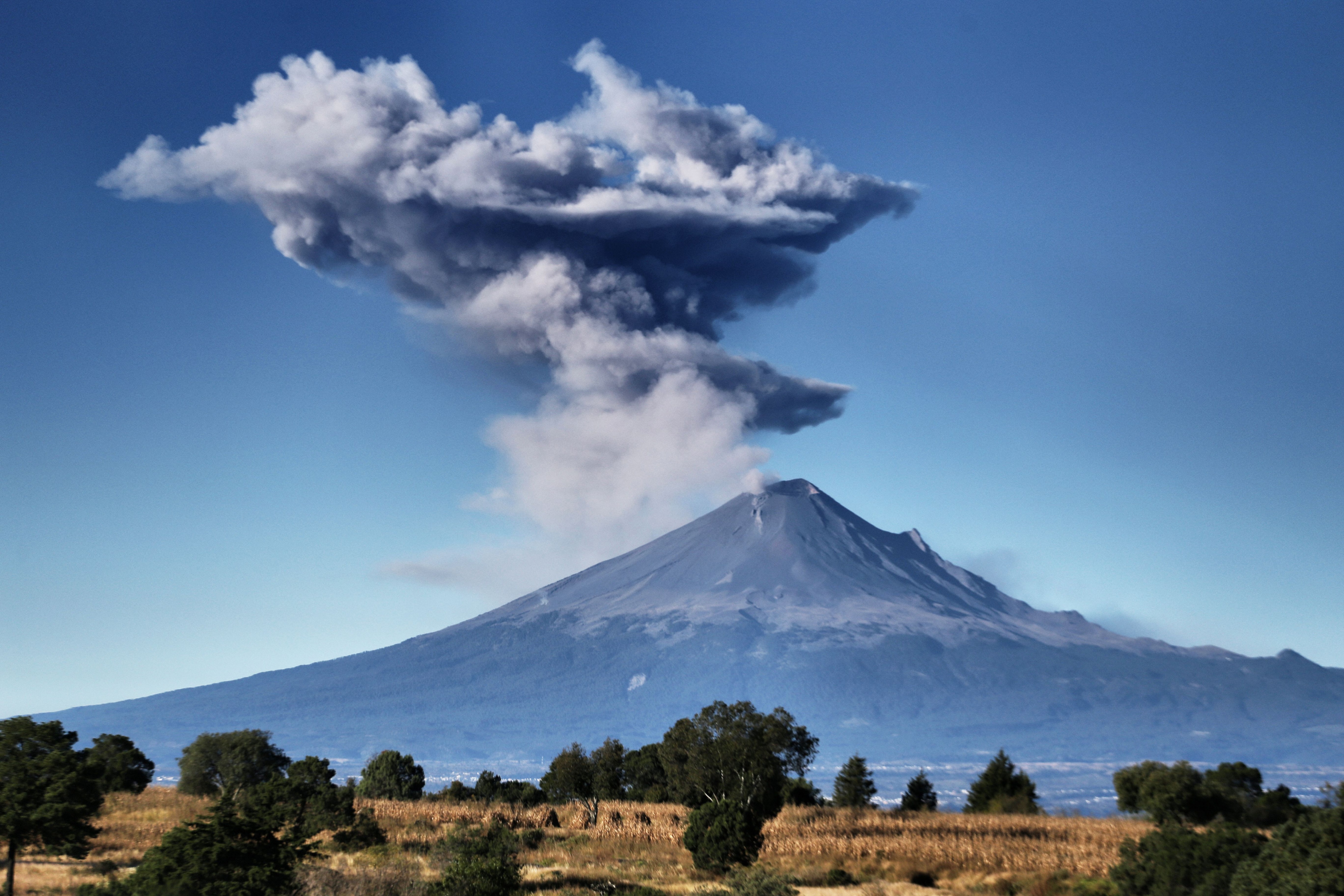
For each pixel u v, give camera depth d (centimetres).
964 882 5016
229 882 2967
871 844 5862
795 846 5919
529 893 4300
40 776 3538
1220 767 7088
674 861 5634
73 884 3588
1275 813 6625
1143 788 6844
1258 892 2967
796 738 6625
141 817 5809
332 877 3678
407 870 4238
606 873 4997
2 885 3500
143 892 2895
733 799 5503
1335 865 2781
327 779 5803
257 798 3228
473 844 5128
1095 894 4375
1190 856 3500
